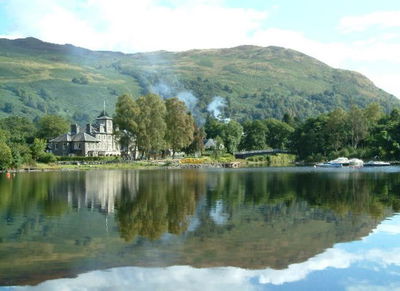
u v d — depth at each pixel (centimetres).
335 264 2183
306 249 2452
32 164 12794
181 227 3067
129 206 4159
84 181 7525
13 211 3850
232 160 18338
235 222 3259
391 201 4500
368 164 15162
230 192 5456
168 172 10956
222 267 2131
